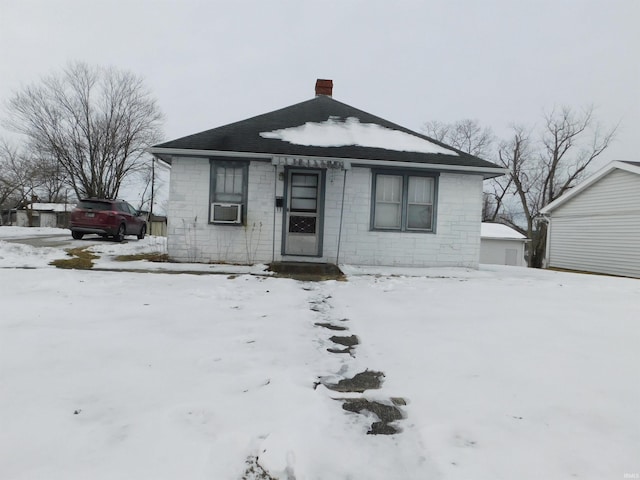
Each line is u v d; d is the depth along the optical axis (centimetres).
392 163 954
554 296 668
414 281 798
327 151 965
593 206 1688
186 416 231
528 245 3397
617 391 280
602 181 1644
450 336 408
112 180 3045
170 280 704
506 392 278
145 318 436
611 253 1592
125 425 219
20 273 715
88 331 381
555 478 184
